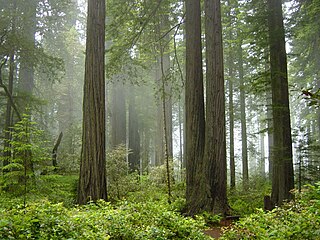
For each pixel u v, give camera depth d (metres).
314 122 26.27
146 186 13.53
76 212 6.50
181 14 15.05
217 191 9.63
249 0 13.77
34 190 7.50
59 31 19.52
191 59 11.09
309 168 10.93
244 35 13.65
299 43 18.59
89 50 9.48
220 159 9.80
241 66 19.25
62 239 4.35
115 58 13.49
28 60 14.01
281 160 10.58
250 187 16.52
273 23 11.50
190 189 10.33
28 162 7.16
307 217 5.13
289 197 10.26
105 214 6.37
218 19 10.45
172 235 5.91
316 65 18.64
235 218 9.36
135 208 7.08
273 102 11.11
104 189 8.89
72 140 19.11
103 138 9.14
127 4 13.29
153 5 13.55
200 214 9.28
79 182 8.88
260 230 5.34
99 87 9.31
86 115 9.10
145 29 14.48
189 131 10.70
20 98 14.78
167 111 19.56
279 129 10.84
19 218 4.54
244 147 20.16
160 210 7.05
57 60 14.69
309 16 13.52
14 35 13.10
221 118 9.98
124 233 5.49
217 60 10.20
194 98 10.84
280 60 11.23
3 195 7.41
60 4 15.95
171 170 14.53
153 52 16.14
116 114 20.91
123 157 13.47
